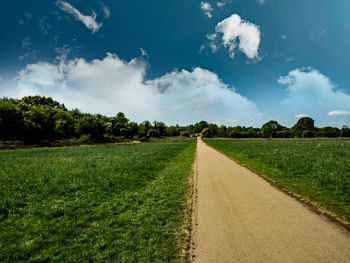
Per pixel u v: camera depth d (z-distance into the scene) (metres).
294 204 5.94
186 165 13.16
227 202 6.22
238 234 4.25
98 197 6.66
